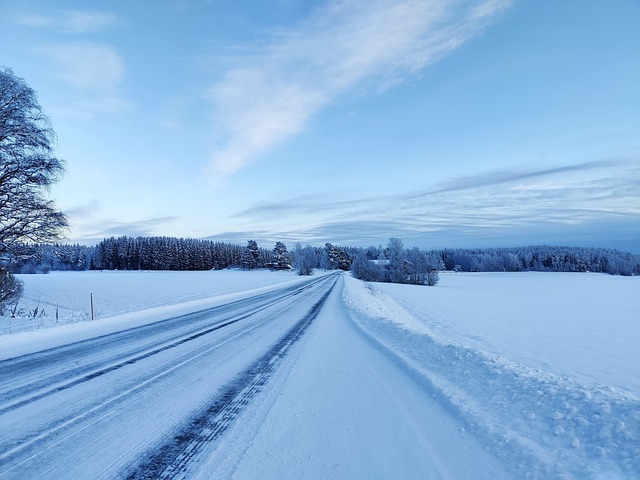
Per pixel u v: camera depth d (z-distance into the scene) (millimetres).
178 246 117688
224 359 6879
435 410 4285
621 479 2643
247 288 33312
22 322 13727
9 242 14891
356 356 7164
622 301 30406
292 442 3465
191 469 2980
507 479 2811
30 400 4586
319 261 145250
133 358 6938
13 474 2871
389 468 2998
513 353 9391
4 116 14242
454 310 22031
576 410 3684
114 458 3154
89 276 68125
